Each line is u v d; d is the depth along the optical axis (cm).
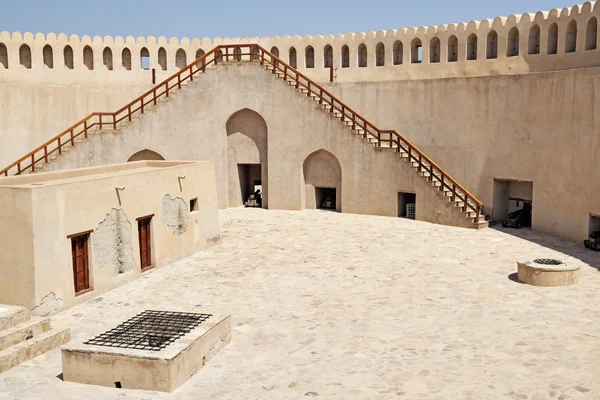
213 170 1852
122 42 2652
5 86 2483
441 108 2230
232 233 2019
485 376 912
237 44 2489
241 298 1330
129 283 1451
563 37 2036
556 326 1113
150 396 874
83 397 873
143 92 2622
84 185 1303
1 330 1029
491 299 1282
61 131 2548
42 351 1041
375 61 2514
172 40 2697
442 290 1355
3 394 884
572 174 1816
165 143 2459
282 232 2023
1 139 2491
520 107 1992
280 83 2362
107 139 2422
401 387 885
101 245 1363
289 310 1246
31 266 1172
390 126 2370
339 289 1383
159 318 1058
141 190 1498
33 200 1162
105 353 902
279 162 2417
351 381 911
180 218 1673
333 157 2367
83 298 1304
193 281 1466
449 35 2342
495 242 1823
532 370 928
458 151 2198
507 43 2208
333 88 2464
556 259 1509
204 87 2427
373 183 2270
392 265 1581
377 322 1164
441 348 1026
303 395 868
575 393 849
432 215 2125
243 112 2459
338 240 1891
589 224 1752
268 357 1009
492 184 2112
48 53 2633
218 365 980
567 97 1820
